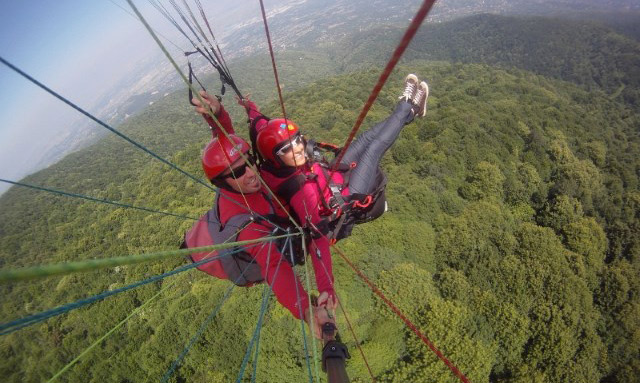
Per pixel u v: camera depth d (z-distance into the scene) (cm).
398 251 2830
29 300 4194
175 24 319
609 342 3144
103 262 91
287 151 297
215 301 2584
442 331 2266
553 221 3912
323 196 307
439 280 2769
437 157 4022
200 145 5962
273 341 2305
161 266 3256
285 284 270
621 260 3819
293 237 303
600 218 4362
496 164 4131
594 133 5984
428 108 5903
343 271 2464
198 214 3969
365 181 355
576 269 3111
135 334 3044
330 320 249
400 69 8131
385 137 387
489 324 2578
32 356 3653
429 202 3331
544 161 4641
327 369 220
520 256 3075
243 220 289
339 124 5409
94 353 3225
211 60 334
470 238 3017
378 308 2367
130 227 4588
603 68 11362
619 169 5159
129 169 9156
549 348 2648
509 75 7688
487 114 5094
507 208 3859
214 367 2592
